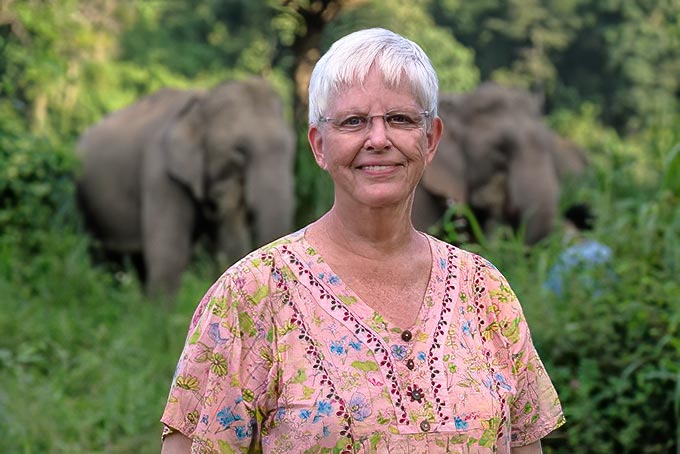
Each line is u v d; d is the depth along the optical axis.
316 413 2.73
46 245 9.84
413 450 2.74
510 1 26.22
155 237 10.42
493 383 2.87
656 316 5.51
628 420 5.34
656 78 26.59
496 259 6.54
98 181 11.19
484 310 2.95
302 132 10.41
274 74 17.05
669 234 6.23
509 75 25.98
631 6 26.86
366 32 2.82
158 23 24.11
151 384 7.40
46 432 6.52
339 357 2.78
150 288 10.23
